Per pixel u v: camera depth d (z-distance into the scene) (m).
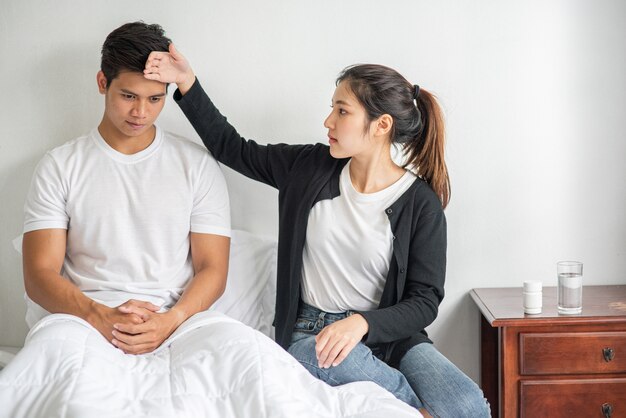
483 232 2.48
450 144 2.46
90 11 2.43
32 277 2.09
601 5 2.41
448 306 2.51
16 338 2.53
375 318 1.97
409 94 2.10
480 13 2.42
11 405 1.64
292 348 2.05
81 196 2.15
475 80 2.44
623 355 2.15
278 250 2.21
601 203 2.47
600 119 2.45
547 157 2.46
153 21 2.44
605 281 2.50
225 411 1.67
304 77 2.45
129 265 2.17
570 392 2.15
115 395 1.65
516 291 2.44
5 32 2.44
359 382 1.85
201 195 2.23
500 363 2.17
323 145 2.25
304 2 2.42
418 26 2.42
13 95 2.46
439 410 1.92
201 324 1.94
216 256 2.22
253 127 2.47
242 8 2.43
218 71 2.45
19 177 2.48
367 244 2.09
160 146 2.22
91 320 1.96
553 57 2.43
